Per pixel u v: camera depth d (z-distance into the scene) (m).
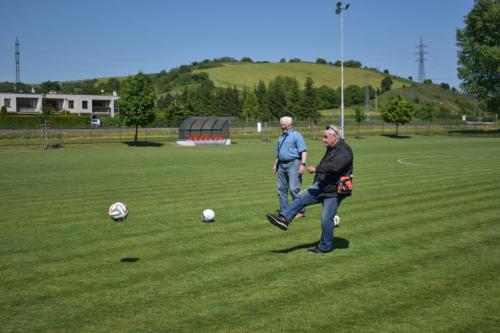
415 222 10.36
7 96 87.62
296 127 71.50
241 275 6.77
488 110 74.69
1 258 7.70
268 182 17.38
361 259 7.55
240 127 67.06
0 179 18.48
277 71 171.62
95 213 11.53
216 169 22.33
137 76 46.06
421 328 5.05
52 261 7.52
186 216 11.08
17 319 5.32
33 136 49.28
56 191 15.23
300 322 5.20
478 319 5.29
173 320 5.25
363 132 70.69
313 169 7.71
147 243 8.61
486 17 68.75
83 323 5.20
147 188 15.87
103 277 6.72
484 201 13.05
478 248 8.20
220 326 5.09
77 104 95.19
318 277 6.67
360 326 5.10
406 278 6.63
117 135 56.59
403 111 63.16
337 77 169.38
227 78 162.38
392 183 16.89
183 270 7.01
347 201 13.11
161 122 73.00
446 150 36.72
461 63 73.56
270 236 9.12
